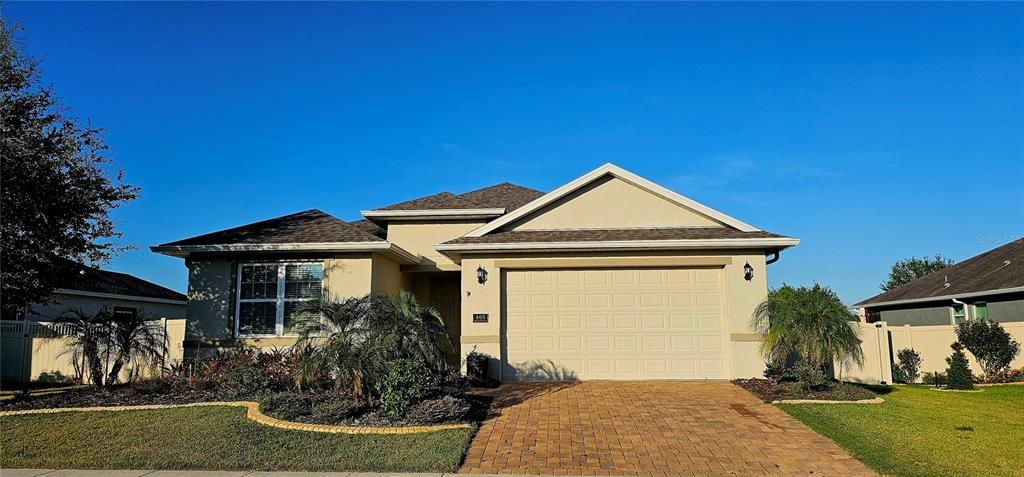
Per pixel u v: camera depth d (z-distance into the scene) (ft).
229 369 40.16
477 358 44.68
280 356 43.01
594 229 50.29
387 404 31.42
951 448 27.50
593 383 44.80
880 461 25.45
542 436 29.76
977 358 55.01
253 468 24.86
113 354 42.37
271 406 33.30
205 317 48.91
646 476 24.08
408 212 60.23
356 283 48.73
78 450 27.25
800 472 24.53
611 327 47.09
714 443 28.50
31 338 55.01
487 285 47.42
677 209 50.29
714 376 46.11
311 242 48.19
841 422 31.86
